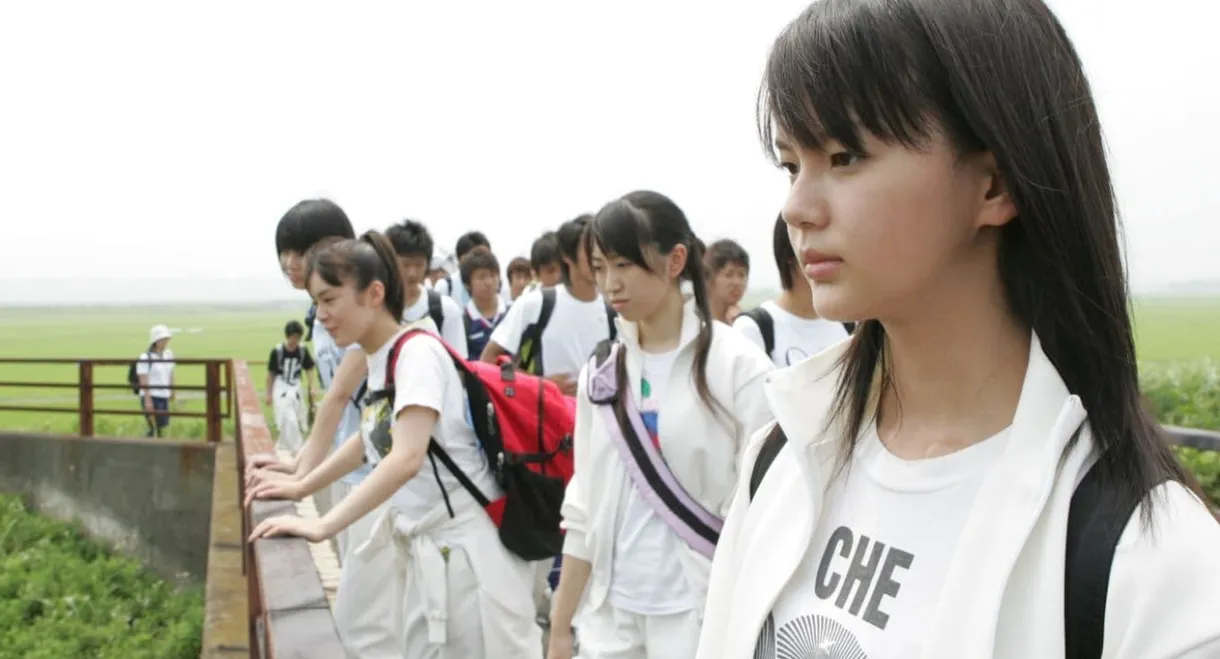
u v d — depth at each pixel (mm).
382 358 2861
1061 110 804
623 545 2367
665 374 2387
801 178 868
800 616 977
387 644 3033
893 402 987
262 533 2557
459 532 2854
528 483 2875
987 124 784
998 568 785
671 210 2342
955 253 852
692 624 2271
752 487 1154
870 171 821
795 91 835
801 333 3336
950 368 904
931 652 806
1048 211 797
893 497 936
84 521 11320
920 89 787
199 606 9203
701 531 2301
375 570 3014
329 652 1654
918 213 815
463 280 6281
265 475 3271
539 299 4645
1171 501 751
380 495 2600
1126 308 826
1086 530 766
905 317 891
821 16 844
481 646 2854
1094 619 742
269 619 1840
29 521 11211
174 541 10656
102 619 8992
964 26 789
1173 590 708
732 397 2285
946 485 892
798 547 1010
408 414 2678
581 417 2502
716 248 4887
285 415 11375
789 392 1067
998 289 877
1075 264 809
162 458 10773
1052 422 812
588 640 2439
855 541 960
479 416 2844
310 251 2936
